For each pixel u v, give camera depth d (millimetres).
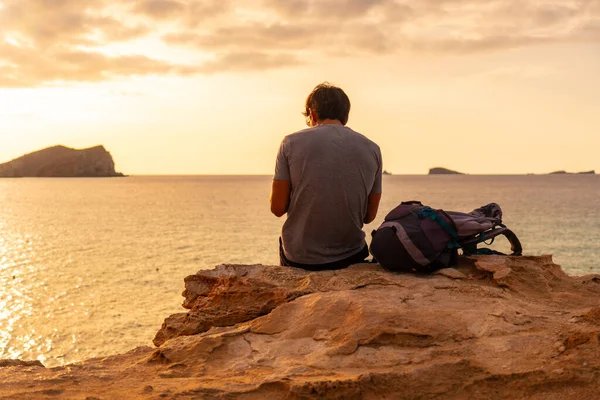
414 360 3111
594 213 90875
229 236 69500
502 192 177250
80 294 38500
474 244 5016
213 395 2768
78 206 138500
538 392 2764
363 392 2803
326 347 3346
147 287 40438
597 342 3029
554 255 47125
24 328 30500
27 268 49844
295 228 4770
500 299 3943
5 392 2861
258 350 3457
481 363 3033
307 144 4625
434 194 161250
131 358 3797
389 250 4453
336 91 4875
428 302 3846
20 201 160375
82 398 2762
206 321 4172
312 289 4199
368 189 4754
